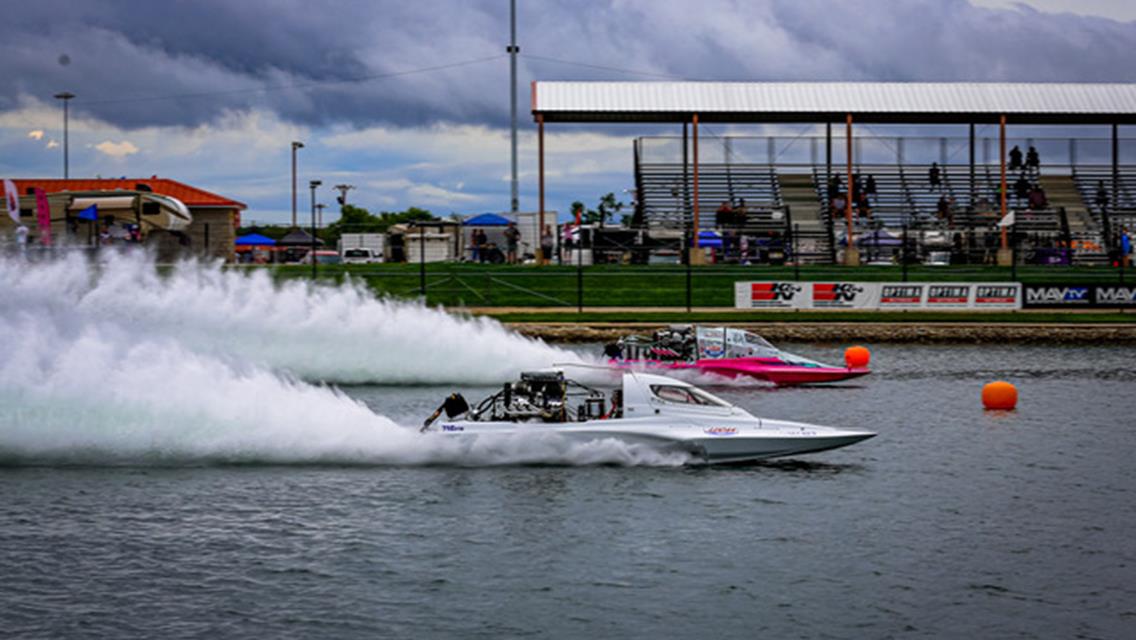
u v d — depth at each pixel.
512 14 81.62
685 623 16.77
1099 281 68.44
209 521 20.97
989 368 44.53
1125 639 16.39
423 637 16.19
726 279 66.44
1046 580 18.56
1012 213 72.81
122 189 69.62
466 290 62.59
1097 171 86.50
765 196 82.94
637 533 20.61
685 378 39.59
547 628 16.52
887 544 20.22
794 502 22.69
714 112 74.62
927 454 27.38
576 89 75.38
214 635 16.14
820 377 39.75
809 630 16.58
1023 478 24.97
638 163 83.69
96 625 16.42
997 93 79.50
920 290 58.75
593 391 26.14
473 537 20.28
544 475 24.41
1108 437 29.66
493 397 25.81
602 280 65.56
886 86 79.31
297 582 18.11
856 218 81.50
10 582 17.92
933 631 16.59
